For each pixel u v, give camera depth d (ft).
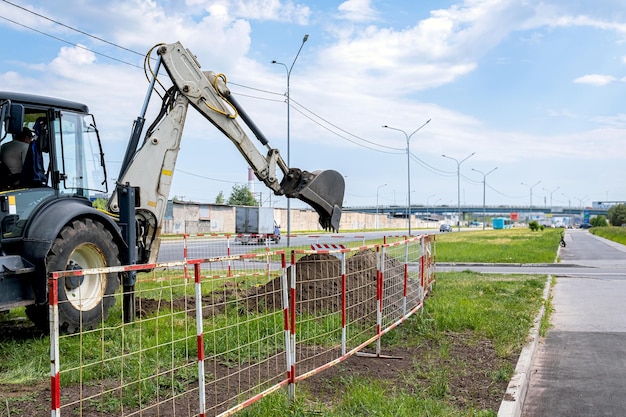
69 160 30.07
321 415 17.25
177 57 36.55
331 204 40.78
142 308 33.45
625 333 32.86
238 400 18.13
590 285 56.44
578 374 24.50
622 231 215.10
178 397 18.76
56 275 11.76
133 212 32.50
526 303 40.93
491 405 19.12
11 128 26.66
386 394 19.77
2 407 18.02
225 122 38.06
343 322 23.16
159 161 36.11
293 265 19.38
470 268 77.82
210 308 33.96
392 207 517.96
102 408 17.49
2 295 25.38
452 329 31.40
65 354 24.26
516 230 303.48
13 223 26.68
